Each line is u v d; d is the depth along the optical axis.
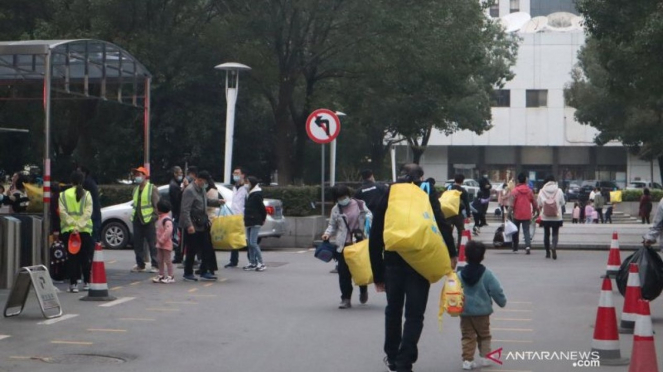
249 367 9.55
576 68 70.06
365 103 37.78
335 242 13.97
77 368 9.49
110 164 37.78
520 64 86.88
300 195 26.91
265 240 26.31
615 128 61.16
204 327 12.09
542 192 22.59
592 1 26.42
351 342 11.02
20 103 35.25
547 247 22.72
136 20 34.97
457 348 10.70
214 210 18.97
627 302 11.57
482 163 90.00
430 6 34.19
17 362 9.81
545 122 87.00
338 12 33.72
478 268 9.37
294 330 11.88
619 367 9.59
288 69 36.00
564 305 14.30
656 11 25.59
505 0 100.81
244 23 34.12
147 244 20.25
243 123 38.41
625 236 29.33
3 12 33.75
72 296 15.03
